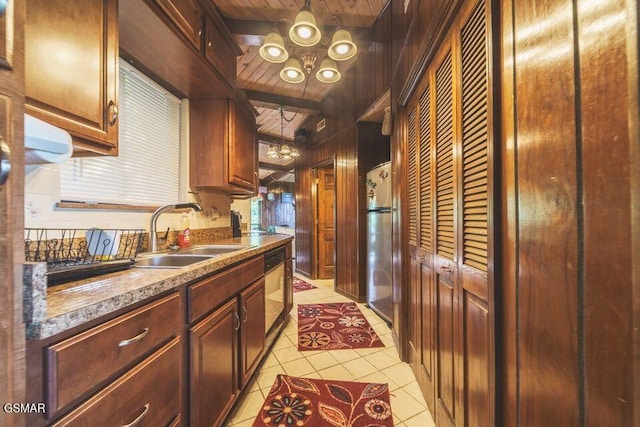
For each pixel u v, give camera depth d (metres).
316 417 1.43
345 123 3.64
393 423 1.39
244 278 1.56
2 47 0.44
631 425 0.37
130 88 1.62
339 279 3.82
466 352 1.00
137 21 1.24
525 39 0.62
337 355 2.09
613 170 0.40
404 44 1.87
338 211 3.85
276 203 10.17
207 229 2.34
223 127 2.05
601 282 0.42
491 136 0.76
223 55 1.80
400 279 2.02
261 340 1.83
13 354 0.44
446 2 1.09
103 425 0.68
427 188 1.50
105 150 1.04
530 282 0.61
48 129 0.67
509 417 0.71
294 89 3.76
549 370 0.54
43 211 1.10
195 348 1.06
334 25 2.49
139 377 0.80
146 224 1.69
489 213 0.78
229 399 1.35
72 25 0.91
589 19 0.44
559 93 0.51
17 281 0.45
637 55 0.36
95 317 0.65
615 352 0.40
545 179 0.55
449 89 1.16
